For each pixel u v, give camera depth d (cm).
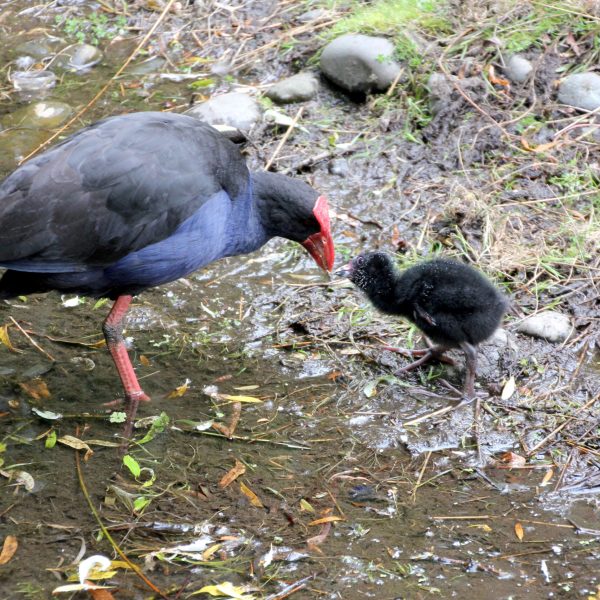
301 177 985
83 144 702
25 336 823
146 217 702
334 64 1075
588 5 1109
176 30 1207
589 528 645
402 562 619
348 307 852
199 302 863
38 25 1229
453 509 662
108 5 1257
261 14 1212
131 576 607
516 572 611
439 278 743
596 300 838
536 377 773
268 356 807
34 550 625
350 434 729
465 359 793
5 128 1056
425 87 1048
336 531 643
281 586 601
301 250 920
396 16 1113
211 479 688
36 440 723
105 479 687
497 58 1075
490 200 938
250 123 1040
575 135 1002
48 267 695
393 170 988
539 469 695
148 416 746
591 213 912
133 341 823
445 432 728
